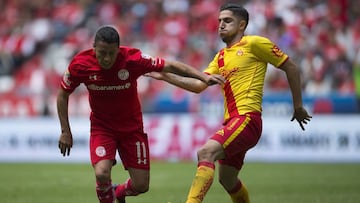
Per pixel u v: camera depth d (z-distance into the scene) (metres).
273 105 63.66
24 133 64.19
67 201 35.84
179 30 82.38
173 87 69.56
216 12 85.00
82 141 63.72
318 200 35.56
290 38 78.69
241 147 25.53
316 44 79.31
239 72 26.27
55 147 63.72
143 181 26.73
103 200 25.72
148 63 24.92
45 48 81.38
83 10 86.50
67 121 25.92
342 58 76.06
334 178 48.09
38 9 87.38
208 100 64.56
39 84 75.69
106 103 25.73
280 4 84.50
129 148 26.55
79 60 25.02
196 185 24.50
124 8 86.94
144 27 83.75
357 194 38.53
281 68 26.33
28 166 57.59
